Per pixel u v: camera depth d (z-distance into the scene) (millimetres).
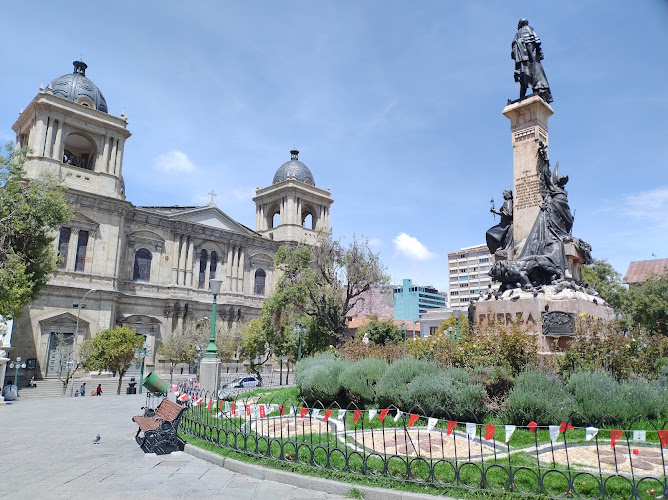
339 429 10836
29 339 42375
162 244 55062
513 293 16234
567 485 6625
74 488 7676
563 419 9625
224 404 13539
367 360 14383
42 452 10531
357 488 7078
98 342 39219
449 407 10531
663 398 10281
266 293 63938
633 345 13531
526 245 17594
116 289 48344
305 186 68000
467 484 6852
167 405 11570
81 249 46812
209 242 59750
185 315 54625
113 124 49625
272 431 10969
